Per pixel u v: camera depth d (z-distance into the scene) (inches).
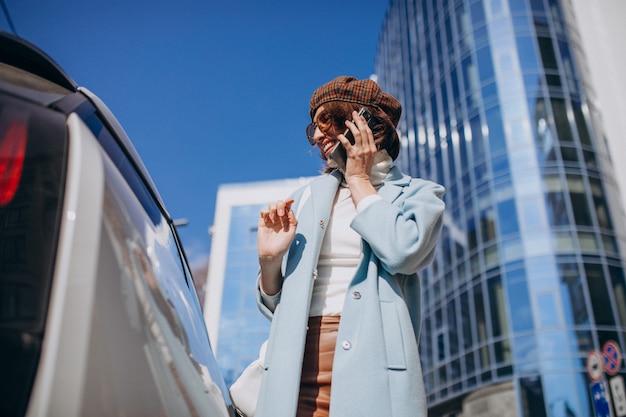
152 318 33.5
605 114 944.3
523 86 957.2
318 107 64.4
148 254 36.9
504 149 932.6
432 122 1144.2
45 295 27.4
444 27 1143.6
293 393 48.0
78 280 28.4
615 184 898.7
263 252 56.4
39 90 37.9
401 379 49.0
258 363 56.6
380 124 63.1
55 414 24.7
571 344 795.4
